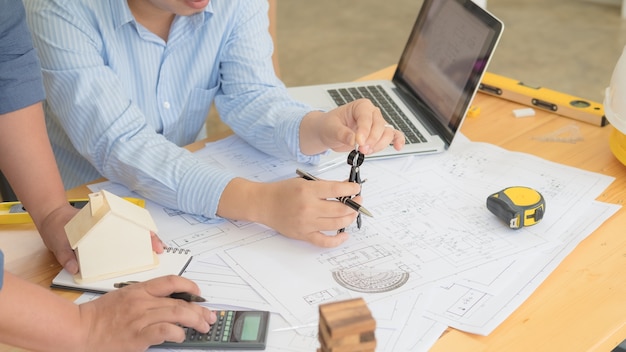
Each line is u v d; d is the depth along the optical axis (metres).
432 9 1.57
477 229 1.09
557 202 1.16
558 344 0.87
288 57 3.69
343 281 0.97
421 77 1.51
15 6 1.03
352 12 4.25
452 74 1.38
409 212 1.13
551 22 3.96
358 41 3.87
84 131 1.24
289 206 1.05
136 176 1.18
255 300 0.93
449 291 0.95
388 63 3.60
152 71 1.40
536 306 0.93
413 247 1.04
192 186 1.13
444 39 1.46
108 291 0.96
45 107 1.50
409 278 0.97
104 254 0.97
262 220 1.09
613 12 4.07
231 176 1.14
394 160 1.29
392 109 1.48
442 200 1.16
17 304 0.82
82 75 1.24
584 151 1.32
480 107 1.50
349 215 1.05
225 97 1.44
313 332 0.88
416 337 0.87
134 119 1.24
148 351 0.86
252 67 1.42
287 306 0.92
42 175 1.08
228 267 1.00
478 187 1.20
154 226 1.00
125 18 1.32
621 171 1.25
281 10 4.30
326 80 3.44
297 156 1.28
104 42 1.32
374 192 1.19
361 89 1.59
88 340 0.86
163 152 1.20
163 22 1.38
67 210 1.07
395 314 0.90
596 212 1.13
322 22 4.12
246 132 1.35
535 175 1.24
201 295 0.94
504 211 1.08
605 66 3.44
